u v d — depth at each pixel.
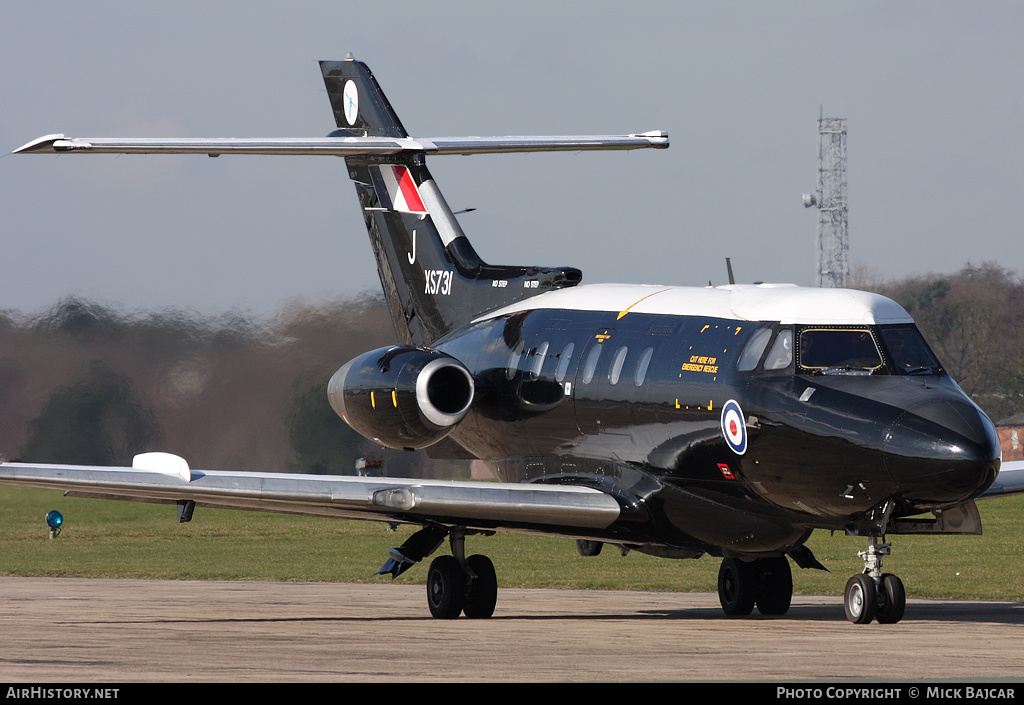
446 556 59.47
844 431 49.16
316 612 61.47
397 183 75.81
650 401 56.75
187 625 53.22
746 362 53.22
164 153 60.72
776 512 53.53
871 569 51.69
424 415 61.12
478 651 42.28
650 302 60.69
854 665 38.16
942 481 47.12
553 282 67.75
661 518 57.22
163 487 54.22
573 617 59.12
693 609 64.56
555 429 62.28
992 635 47.56
